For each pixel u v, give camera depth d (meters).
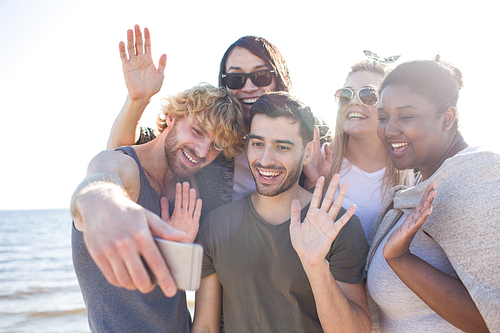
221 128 2.14
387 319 1.90
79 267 1.86
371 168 2.85
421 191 1.73
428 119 1.62
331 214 1.57
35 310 14.16
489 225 1.37
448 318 1.48
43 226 58.81
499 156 1.44
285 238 1.88
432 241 1.72
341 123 2.93
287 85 2.96
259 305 1.86
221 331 2.12
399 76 1.70
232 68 2.79
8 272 24.41
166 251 0.82
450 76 1.62
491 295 1.34
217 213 2.06
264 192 1.90
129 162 1.84
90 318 1.93
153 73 2.32
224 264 1.93
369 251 2.01
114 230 0.80
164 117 2.33
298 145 1.89
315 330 1.85
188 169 2.21
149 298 1.87
